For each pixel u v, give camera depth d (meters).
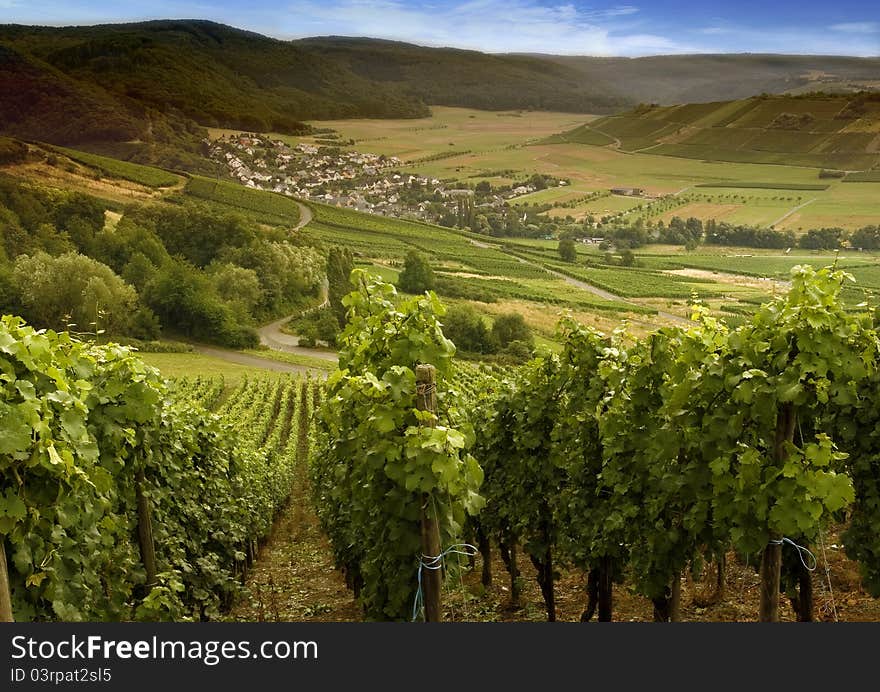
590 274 124.75
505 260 142.50
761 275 122.25
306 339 73.88
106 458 6.57
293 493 29.44
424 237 164.62
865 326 6.31
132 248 96.00
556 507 9.16
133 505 7.37
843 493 5.32
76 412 5.11
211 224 103.69
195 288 73.50
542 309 89.19
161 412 8.35
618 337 8.14
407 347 6.30
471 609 10.58
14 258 92.62
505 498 10.52
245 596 12.66
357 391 6.16
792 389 5.36
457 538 5.91
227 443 13.50
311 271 95.25
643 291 104.31
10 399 4.66
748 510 5.92
